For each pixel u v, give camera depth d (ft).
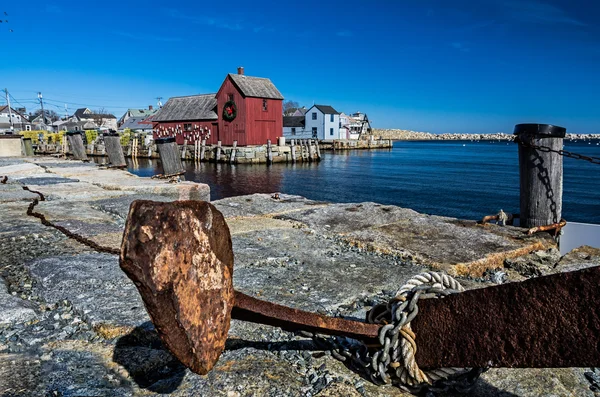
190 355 4.45
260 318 5.65
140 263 4.00
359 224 16.43
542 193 15.34
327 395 6.12
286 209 19.44
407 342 6.15
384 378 6.27
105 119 315.78
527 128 15.11
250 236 14.96
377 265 12.13
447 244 13.75
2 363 6.50
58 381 6.12
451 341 5.74
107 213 19.02
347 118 273.13
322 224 16.57
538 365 4.90
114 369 6.57
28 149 70.59
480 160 173.78
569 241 15.92
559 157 15.21
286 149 142.00
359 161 157.07
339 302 9.39
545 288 4.89
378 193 78.07
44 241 13.78
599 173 119.34
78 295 9.26
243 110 133.49
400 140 602.44
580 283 4.60
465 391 6.20
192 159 144.77
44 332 7.80
